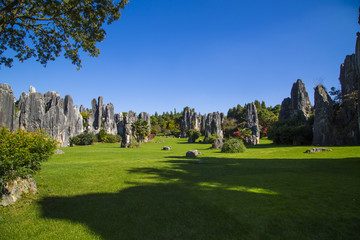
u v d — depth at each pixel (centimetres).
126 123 5566
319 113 4581
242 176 1288
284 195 862
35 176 1177
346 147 3366
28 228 591
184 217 655
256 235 545
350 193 870
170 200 816
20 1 1032
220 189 973
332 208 709
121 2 1255
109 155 2953
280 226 589
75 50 1428
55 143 993
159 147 5578
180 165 1789
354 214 657
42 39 1355
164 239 531
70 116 8225
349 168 1482
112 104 10506
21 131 858
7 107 5631
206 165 1808
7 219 645
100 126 10312
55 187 1005
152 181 1154
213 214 677
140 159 2372
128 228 589
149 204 772
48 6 1110
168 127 15112
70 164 1788
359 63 1323
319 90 4684
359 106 1486
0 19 995
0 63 1305
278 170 1504
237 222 618
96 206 755
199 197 852
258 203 771
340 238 525
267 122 9944
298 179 1170
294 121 6222
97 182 1125
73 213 694
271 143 6147
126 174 1348
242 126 10212
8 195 742
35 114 6344
